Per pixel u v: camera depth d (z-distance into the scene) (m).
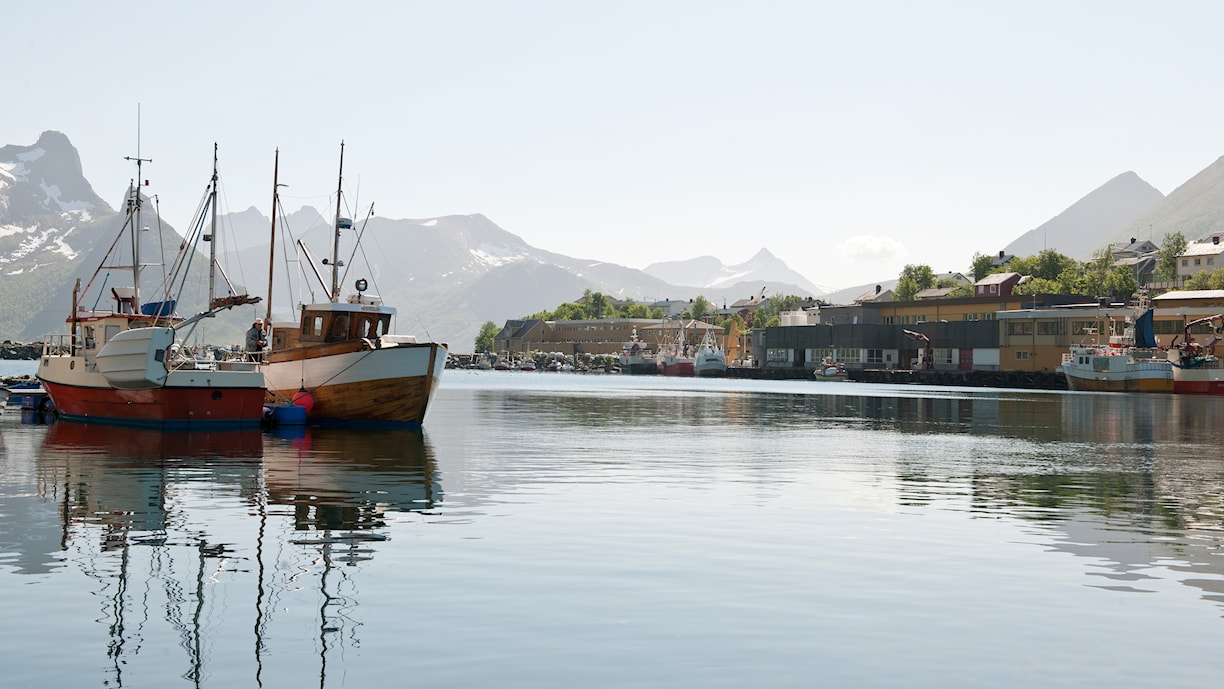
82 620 14.87
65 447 38.94
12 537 20.86
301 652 13.59
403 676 12.75
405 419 52.31
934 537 22.23
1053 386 152.12
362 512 24.56
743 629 14.88
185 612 15.36
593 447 44.00
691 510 25.75
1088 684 12.81
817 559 19.72
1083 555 20.39
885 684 12.72
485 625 14.88
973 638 14.61
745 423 62.69
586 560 19.30
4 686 12.26
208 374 46.94
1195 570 19.08
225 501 26.00
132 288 52.56
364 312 53.62
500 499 27.22
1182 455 43.06
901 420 67.44
